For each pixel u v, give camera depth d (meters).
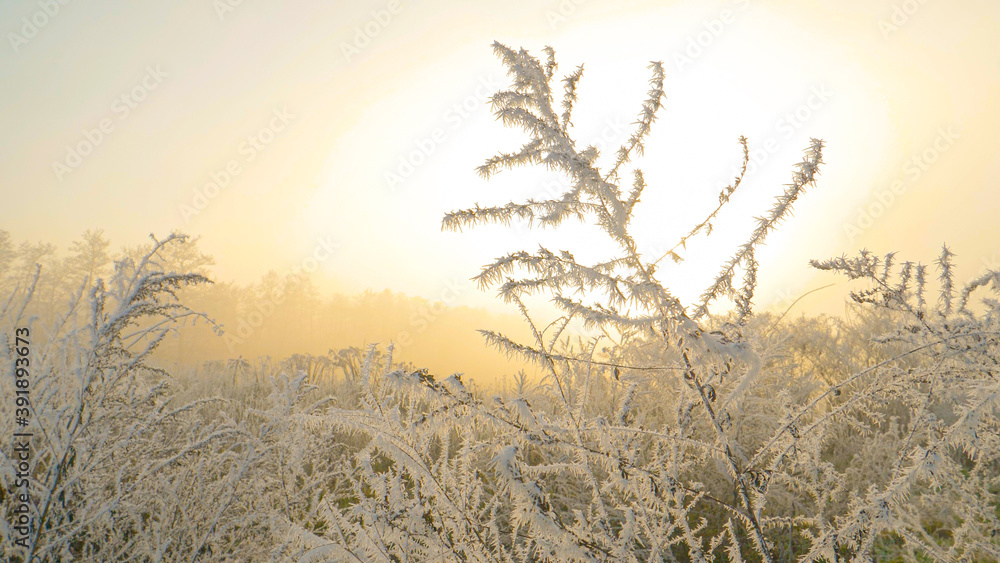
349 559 1.53
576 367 1.94
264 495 2.29
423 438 1.50
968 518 2.00
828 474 1.80
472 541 1.55
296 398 2.39
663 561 2.08
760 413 2.52
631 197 1.33
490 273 1.22
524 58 1.30
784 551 2.24
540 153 1.26
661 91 1.34
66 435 1.90
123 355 2.12
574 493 2.47
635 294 1.25
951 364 1.64
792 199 1.26
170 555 2.25
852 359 3.63
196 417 2.75
